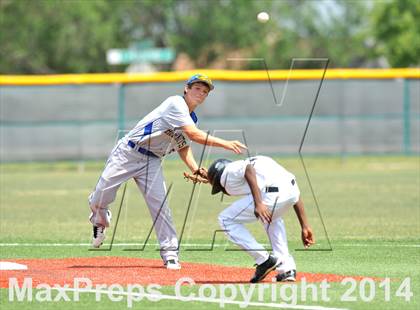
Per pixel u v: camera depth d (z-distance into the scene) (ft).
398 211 127.44
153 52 250.98
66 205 139.85
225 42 449.89
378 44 451.94
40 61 407.64
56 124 208.03
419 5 359.66
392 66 363.56
